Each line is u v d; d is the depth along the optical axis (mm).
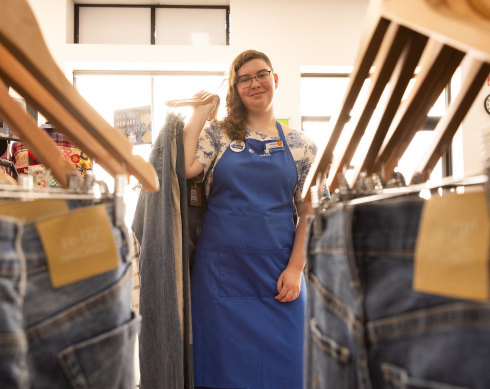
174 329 1479
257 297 1631
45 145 786
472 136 5824
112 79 5848
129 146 821
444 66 773
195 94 1758
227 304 1617
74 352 653
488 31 486
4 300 534
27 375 586
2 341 523
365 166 888
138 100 5848
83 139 768
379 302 628
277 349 1604
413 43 708
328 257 760
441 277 523
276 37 5785
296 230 1765
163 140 1608
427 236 544
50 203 723
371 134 866
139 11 6004
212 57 5691
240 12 5777
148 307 1553
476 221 500
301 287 1704
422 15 557
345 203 708
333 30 5820
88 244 676
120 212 736
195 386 1606
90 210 684
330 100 6117
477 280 490
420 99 804
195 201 1767
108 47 5590
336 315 727
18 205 713
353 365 673
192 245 1763
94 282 686
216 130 1757
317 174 966
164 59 5637
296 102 5727
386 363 611
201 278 1652
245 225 1642
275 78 1875
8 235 548
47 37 5570
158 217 1577
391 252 625
